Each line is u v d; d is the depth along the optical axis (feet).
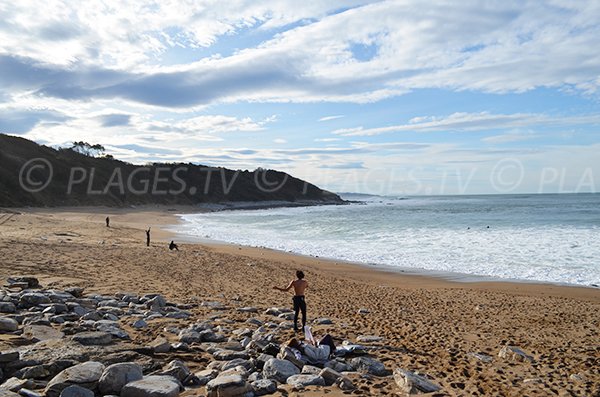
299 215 239.50
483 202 345.92
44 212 189.37
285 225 163.63
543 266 67.87
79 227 115.96
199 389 15.61
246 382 15.39
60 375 14.38
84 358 16.97
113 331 22.62
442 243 95.96
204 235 127.34
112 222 162.91
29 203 218.38
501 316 39.22
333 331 29.71
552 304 45.24
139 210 270.87
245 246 99.86
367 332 30.32
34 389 14.21
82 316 25.82
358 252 87.86
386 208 302.04
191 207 344.69
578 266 66.90
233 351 21.02
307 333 23.76
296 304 29.04
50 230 98.48
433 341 28.43
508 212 191.93
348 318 35.78
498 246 88.43
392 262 76.02
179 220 201.67
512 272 64.95
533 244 88.58
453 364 22.67
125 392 14.06
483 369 21.97
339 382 17.22
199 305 36.04
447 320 36.94
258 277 56.80
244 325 29.12
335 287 53.47
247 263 68.95
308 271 65.57
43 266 47.34
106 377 14.49
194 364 19.15
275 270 63.87
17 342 18.95
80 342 19.45
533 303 45.73
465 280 60.80
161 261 62.80
